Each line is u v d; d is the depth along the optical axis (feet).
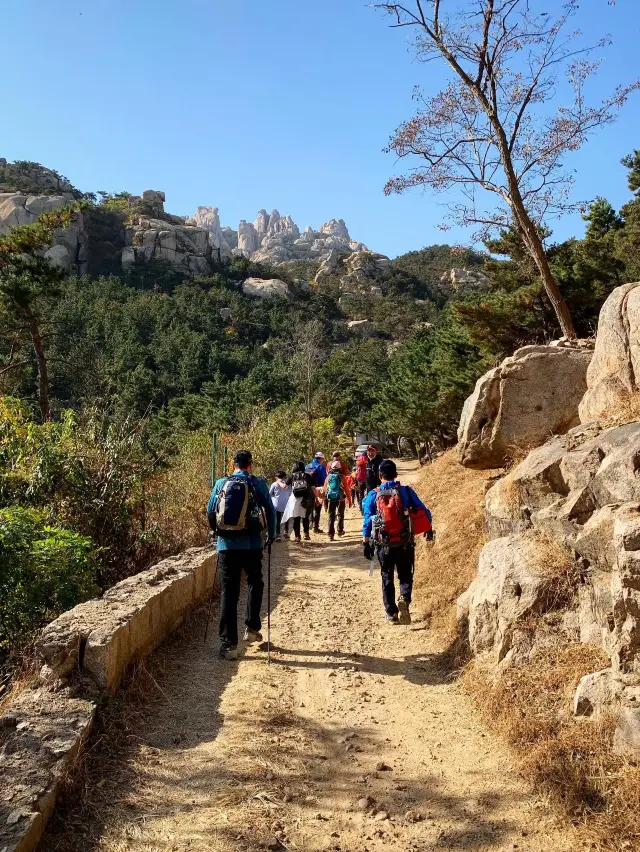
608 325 23.86
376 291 481.87
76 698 14.24
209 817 11.18
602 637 13.89
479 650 16.97
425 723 15.02
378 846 10.55
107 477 28.81
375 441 150.20
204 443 59.57
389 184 51.31
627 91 46.70
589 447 18.02
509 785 12.07
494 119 47.24
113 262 430.20
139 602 18.26
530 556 16.78
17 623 20.10
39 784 10.87
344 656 19.66
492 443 29.43
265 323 367.04
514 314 67.00
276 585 29.81
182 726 14.70
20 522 21.01
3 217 398.83
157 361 256.32
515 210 47.52
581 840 10.21
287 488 42.09
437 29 47.57
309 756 13.52
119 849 10.27
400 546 21.40
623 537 12.19
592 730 11.90
